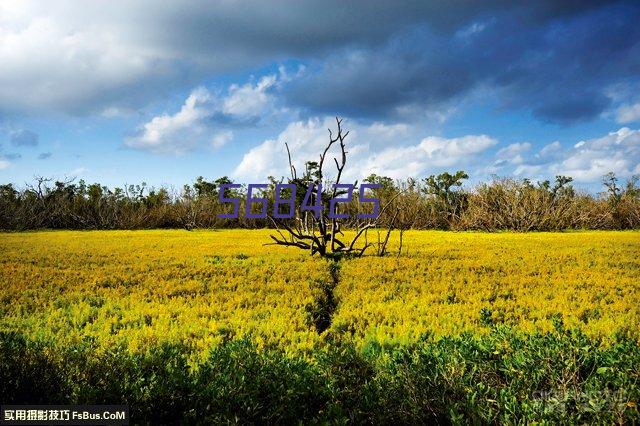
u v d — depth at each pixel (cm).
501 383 442
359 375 459
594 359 440
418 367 438
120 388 429
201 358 643
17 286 1162
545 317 870
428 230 3691
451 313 888
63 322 852
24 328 815
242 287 1153
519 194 3616
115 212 4022
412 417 400
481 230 3553
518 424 364
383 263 1545
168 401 428
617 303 950
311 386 439
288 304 983
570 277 1277
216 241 2527
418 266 1512
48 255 1797
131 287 1163
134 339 709
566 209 3625
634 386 377
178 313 916
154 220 4088
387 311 898
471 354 457
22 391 454
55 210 3909
